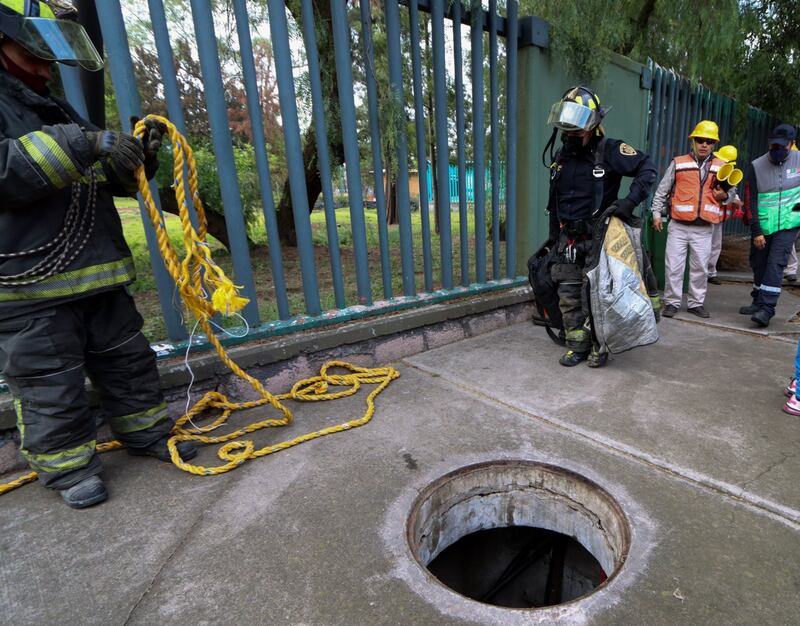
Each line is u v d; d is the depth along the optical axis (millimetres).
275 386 3023
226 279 1977
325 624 1449
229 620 1474
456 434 2498
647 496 1955
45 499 2104
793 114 8383
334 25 3043
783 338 3871
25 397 1896
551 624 1421
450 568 2527
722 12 5309
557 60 4320
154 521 1932
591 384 3070
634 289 3059
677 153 6539
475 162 4016
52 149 1604
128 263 2117
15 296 1779
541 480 2205
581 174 3150
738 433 2420
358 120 3822
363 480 2145
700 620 1420
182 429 2551
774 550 1668
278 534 1833
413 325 3617
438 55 3555
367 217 5852
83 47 1682
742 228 9438
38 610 1536
